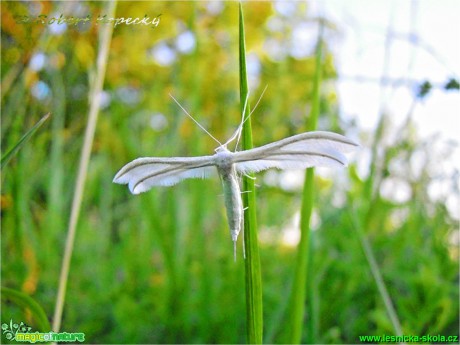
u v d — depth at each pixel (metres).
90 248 0.13
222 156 0.05
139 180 0.06
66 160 0.13
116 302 0.11
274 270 0.12
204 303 0.10
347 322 0.10
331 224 0.12
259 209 0.14
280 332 0.10
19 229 0.10
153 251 0.13
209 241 0.12
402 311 0.10
